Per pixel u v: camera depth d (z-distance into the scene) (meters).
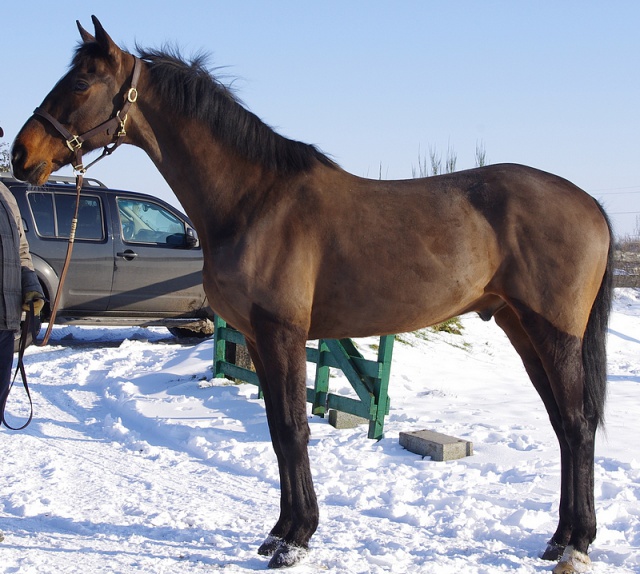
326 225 3.83
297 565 3.75
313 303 3.88
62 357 10.28
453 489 4.91
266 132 3.95
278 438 3.98
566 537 3.85
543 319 3.86
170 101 3.99
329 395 6.71
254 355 4.09
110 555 3.97
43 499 4.92
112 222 10.37
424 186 4.00
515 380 9.04
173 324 10.98
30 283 4.28
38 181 3.98
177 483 5.31
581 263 3.84
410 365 9.27
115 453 6.11
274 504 4.85
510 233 3.87
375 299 3.83
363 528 4.33
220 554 3.97
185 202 4.07
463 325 12.83
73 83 3.97
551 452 5.57
